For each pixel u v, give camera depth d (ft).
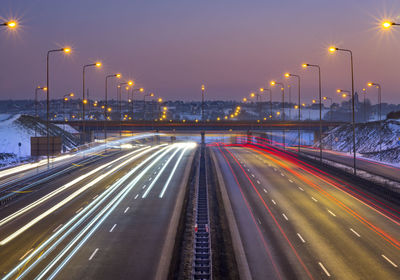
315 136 506.48
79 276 63.31
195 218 99.19
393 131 344.90
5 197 129.08
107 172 195.21
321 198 128.26
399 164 237.66
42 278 62.18
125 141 492.13
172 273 65.00
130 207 115.85
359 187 148.77
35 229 91.61
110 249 77.25
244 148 375.04
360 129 404.57
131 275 64.08
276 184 158.20
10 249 76.95
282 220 99.40
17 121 379.76
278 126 461.37
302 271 64.90
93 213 107.96
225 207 115.44
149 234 87.86
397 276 61.72
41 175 185.16
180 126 465.06
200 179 170.71
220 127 465.06
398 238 82.53
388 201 122.11
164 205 118.73
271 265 68.28
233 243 81.10
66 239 83.71
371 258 70.23
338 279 61.05
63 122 474.90
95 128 469.57
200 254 74.54
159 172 194.39
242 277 63.52
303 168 213.05
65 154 301.84
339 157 295.28
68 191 142.51
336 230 89.25
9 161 264.93
